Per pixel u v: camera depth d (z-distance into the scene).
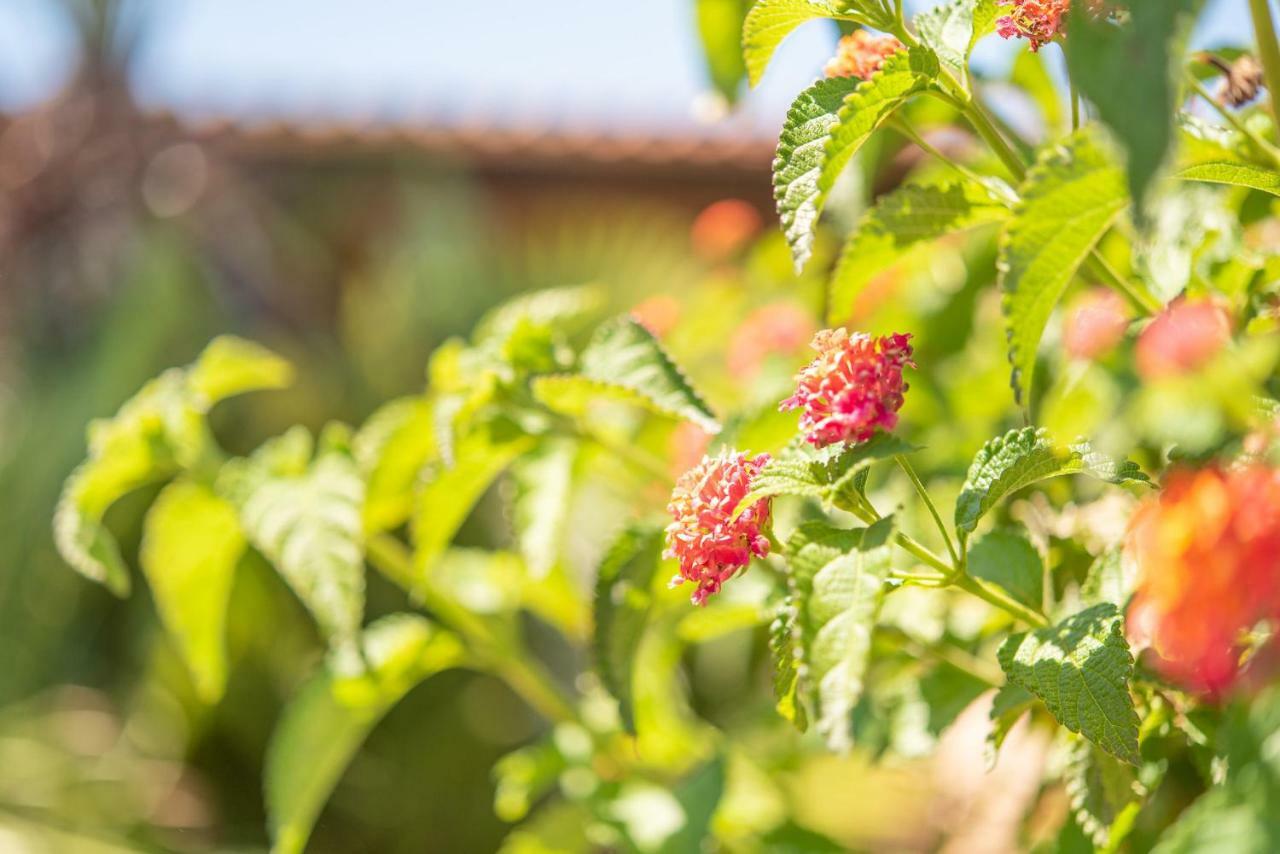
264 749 2.25
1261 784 0.47
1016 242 0.51
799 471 0.54
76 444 2.72
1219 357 0.64
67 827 1.95
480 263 2.80
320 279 3.60
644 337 0.70
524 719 2.19
